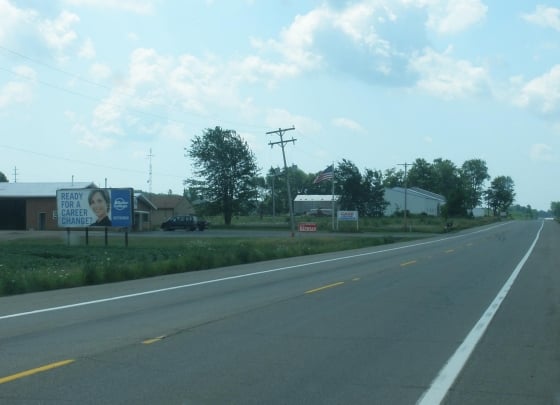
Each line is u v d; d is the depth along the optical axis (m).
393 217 134.38
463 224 106.56
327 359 9.45
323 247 43.50
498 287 19.52
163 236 64.06
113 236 62.56
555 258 33.06
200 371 8.66
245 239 54.41
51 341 10.75
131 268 24.11
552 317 13.60
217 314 13.91
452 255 35.81
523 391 7.77
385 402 7.25
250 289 19.06
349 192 122.38
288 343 10.65
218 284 20.72
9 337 11.14
